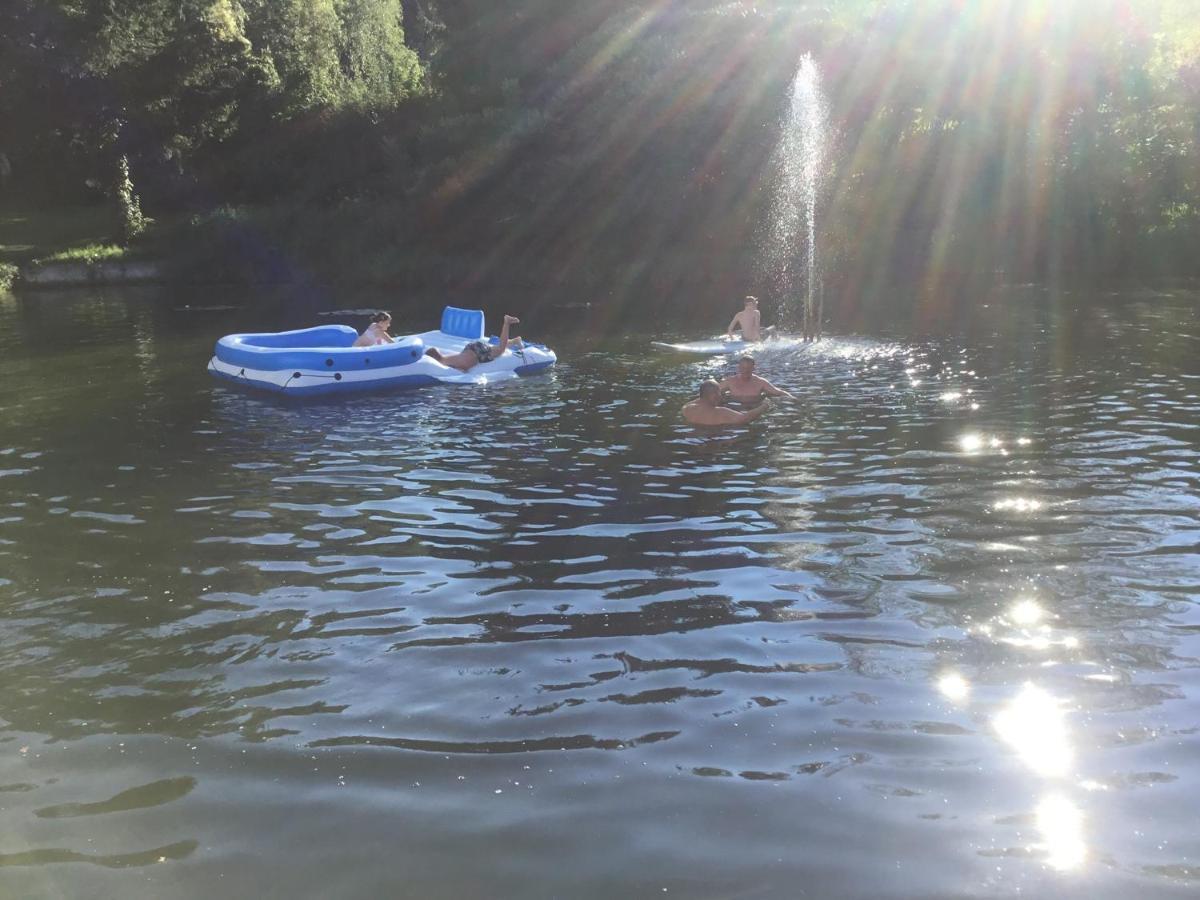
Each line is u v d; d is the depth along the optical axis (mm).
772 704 3539
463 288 24172
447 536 5500
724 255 24234
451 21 33906
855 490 6109
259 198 34219
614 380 10469
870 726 3371
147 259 28859
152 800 3059
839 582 4652
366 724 3480
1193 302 15914
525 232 26234
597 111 26312
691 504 5953
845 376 10117
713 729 3381
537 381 10555
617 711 3518
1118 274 20891
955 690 3605
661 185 25453
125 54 35969
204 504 6238
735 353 12133
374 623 4348
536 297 21359
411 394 9969
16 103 35688
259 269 27781
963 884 2578
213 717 3561
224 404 9656
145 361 12797
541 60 30047
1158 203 23438
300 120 34906
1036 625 4121
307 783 3119
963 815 2871
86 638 4258
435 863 2723
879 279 21281
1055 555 4898
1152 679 3637
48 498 6453
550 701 3605
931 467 6578
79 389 10766
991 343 12117
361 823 2908
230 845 2828
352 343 11984
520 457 7227
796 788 3021
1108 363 10383
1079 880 2582
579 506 5980
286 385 10078
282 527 5734
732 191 25234
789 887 2584
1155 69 23656
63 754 3336
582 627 4246
